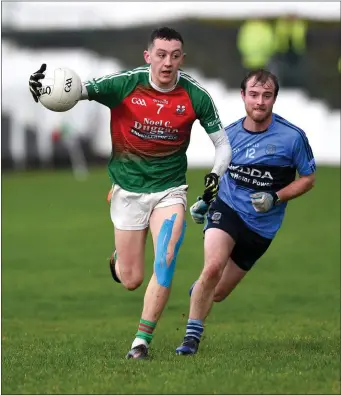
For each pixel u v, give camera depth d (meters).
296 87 84.06
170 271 21.59
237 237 23.33
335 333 26.73
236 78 86.50
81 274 41.47
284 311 33.38
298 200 65.25
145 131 21.78
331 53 84.62
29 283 39.44
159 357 21.70
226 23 84.00
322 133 84.12
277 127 23.36
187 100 21.73
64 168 87.31
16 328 30.23
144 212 22.16
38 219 58.88
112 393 17.73
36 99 21.84
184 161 22.38
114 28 85.31
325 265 43.16
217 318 32.03
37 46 84.81
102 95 21.70
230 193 23.53
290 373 19.11
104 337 27.20
